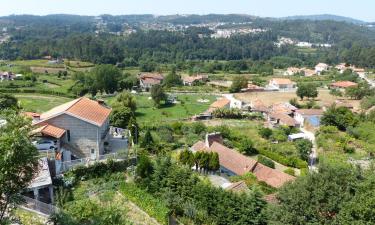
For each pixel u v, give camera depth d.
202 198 36.81
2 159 14.53
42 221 26.97
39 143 42.78
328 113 86.00
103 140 50.19
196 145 61.50
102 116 50.16
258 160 58.22
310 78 177.38
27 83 141.25
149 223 33.81
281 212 28.55
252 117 96.06
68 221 20.92
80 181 40.56
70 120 46.06
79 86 127.56
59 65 196.25
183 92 138.75
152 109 105.69
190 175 39.53
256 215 33.94
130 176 42.34
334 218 26.50
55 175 39.38
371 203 24.84
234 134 74.38
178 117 95.81
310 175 28.97
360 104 111.12
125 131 63.34
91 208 23.73
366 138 75.88
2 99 82.25
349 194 26.98
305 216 27.64
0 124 16.73
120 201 37.12
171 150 60.84
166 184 39.47
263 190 44.50
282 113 94.38
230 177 48.91
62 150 44.34
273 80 155.12
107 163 43.09
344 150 69.50
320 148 71.12
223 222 34.78
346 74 176.88
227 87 147.88
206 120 93.44
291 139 76.19
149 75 163.38
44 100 112.69
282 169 58.28
